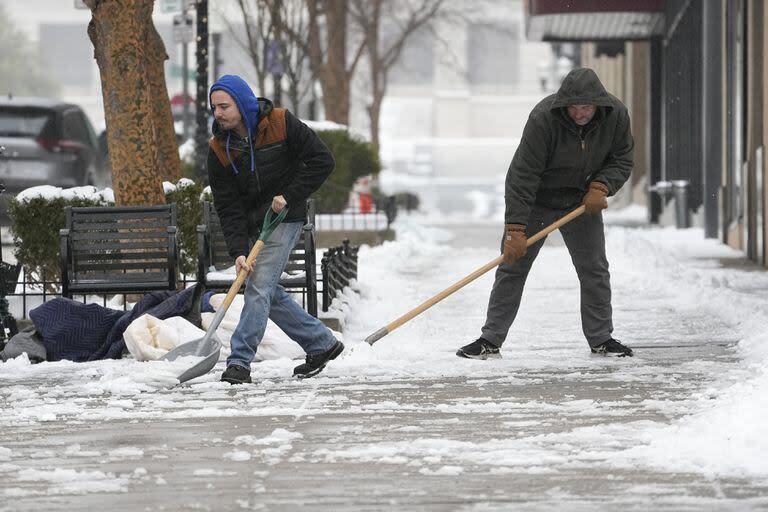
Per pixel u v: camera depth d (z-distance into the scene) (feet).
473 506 46.55
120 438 59.88
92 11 116.37
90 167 229.25
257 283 77.87
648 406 66.13
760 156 169.17
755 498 46.88
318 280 105.19
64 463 54.54
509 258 84.94
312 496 48.32
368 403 68.90
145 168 116.06
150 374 76.07
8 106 219.00
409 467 52.80
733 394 65.82
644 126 393.50
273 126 77.15
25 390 75.92
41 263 114.73
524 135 84.94
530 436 58.90
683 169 275.39
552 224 85.25
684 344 92.32
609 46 367.86
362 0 391.65
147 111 116.37
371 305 119.75
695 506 46.03
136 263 100.68
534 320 110.01
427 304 85.76
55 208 114.42
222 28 378.94
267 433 60.70
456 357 86.74
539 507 46.26
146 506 47.01
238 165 77.61
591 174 86.69
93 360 90.79
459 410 66.08
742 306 111.14
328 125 253.03
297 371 79.41
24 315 105.19
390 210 224.94
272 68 263.29
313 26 293.84
